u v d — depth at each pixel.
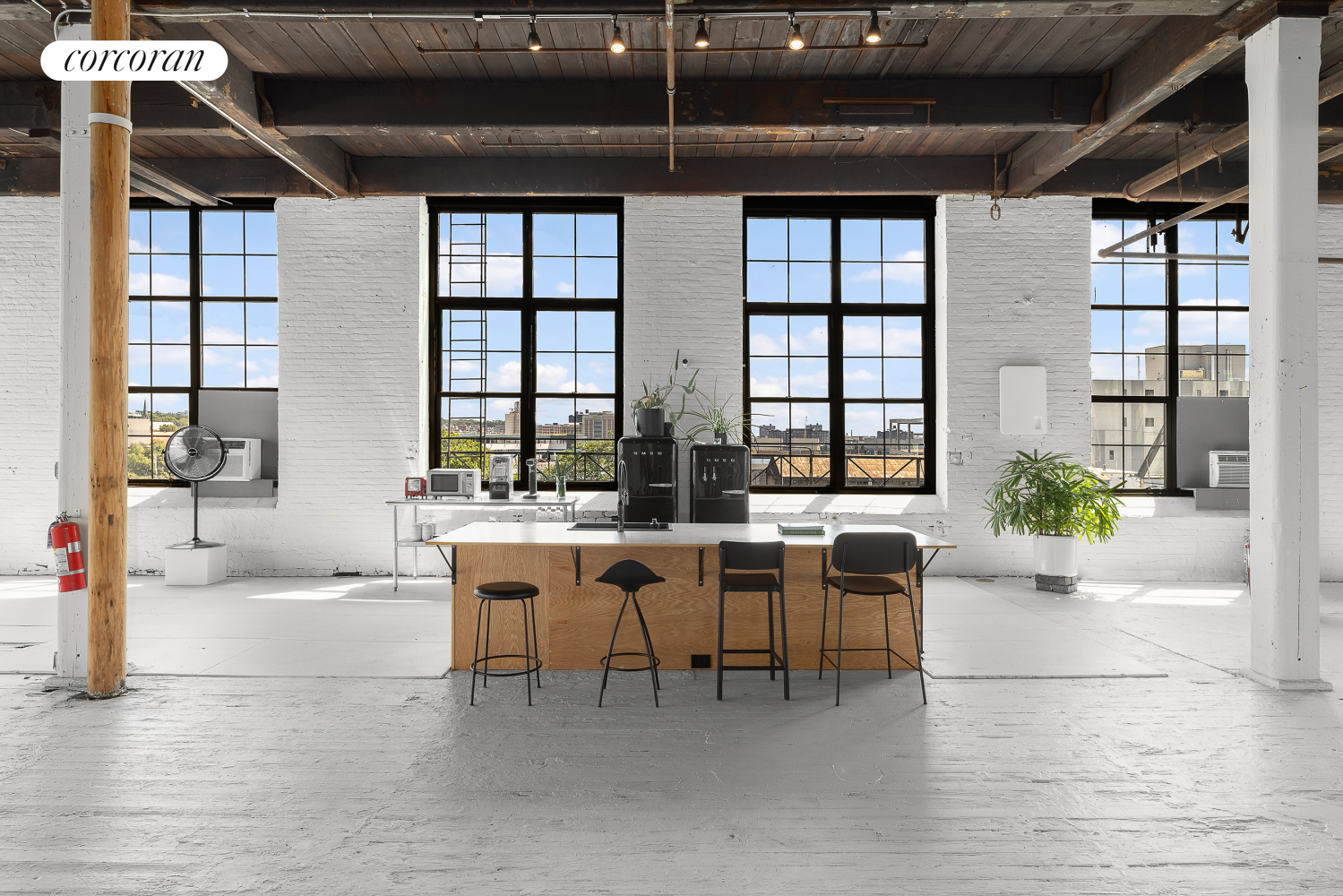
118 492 4.22
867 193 6.95
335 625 5.89
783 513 8.12
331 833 2.69
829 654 4.75
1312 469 4.22
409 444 8.16
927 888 2.36
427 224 8.40
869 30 4.22
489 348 8.43
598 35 4.91
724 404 8.18
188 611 6.36
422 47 4.93
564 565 4.76
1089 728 3.71
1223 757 3.35
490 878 2.41
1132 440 8.47
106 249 4.17
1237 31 4.27
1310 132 4.15
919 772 3.21
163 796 2.98
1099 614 6.32
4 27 4.86
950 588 7.51
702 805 2.92
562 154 6.95
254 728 3.72
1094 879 2.41
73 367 4.40
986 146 6.71
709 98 5.50
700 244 8.23
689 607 4.75
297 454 8.12
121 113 4.23
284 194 7.04
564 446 8.45
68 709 3.98
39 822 2.77
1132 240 6.40
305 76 5.41
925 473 8.50
